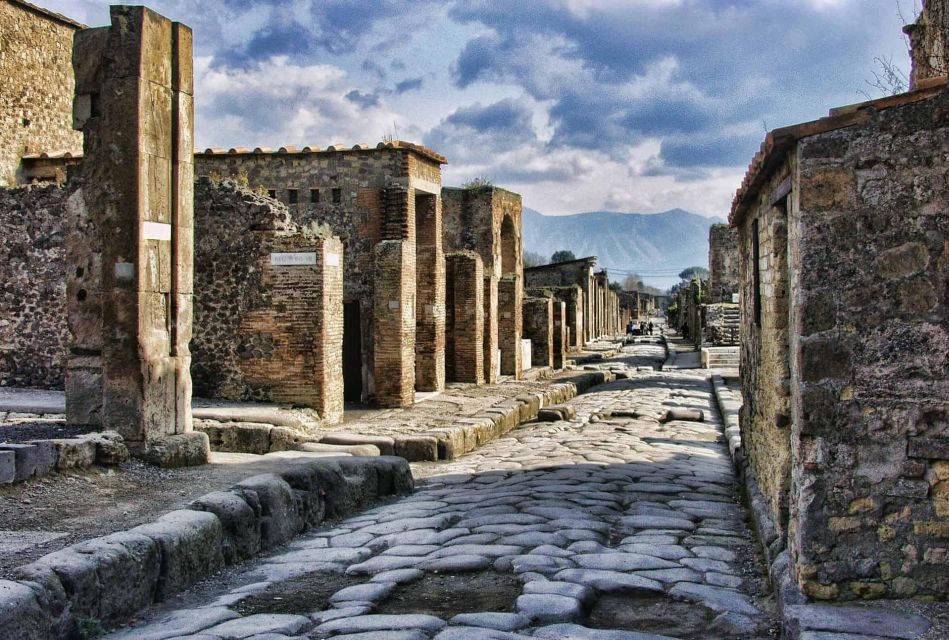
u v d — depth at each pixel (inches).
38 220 722.2
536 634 232.1
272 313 685.9
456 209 1332.4
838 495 245.0
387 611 264.4
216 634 237.9
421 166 884.6
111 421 444.8
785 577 258.5
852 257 247.6
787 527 298.5
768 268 349.4
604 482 470.9
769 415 346.3
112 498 366.0
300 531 392.2
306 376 681.0
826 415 246.8
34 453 377.4
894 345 244.2
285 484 383.6
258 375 688.4
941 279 242.2
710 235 2039.9
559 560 309.1
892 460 242.8
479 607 264.2
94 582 254.1
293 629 243.1
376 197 856.3
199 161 886.4
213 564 318.7
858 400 245.1
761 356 388.2
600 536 347.6
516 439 709.9
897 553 241.6
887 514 242.8
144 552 280.2
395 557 329.4
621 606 264.4
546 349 1365.7
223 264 695.7
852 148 248.5
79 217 463.8
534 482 475.5
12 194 725.3
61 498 359.6
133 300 447.2
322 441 603.8
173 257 471.2
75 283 465.4
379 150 854.5
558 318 1421.0
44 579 237.1
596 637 225.8
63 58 975.0
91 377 458.3
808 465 247.6
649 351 2060.8
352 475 460.1
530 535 346.6
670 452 588.4
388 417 748.6
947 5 496.4
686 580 286.4
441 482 520.1
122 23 452.1
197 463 453.1
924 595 239.6
